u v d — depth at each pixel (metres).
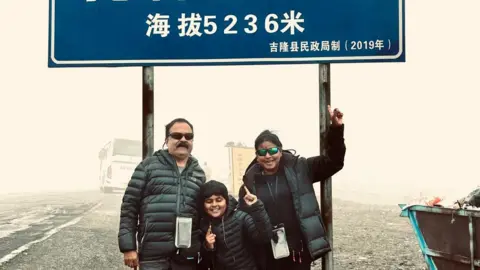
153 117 4.93
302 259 4.06
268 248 4.15
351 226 11.89
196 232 3.83
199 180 3.90
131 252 3.73
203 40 4.84
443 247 4.09
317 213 4.07
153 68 4.93
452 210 3.93
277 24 4.80
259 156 4.03
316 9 4.78
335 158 4.04
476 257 3.72
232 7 4.83
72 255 8.61
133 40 4.88
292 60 4.78
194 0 4.85
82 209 17.44
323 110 4.86
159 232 3.71
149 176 3.79
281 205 4.05
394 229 11.44
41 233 11.16
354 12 4.75
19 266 7.77
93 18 4.89
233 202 3.92
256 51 4.81
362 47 4.74
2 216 15.12
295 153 4.25
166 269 3.73
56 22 4.88
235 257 3.86
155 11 4.87
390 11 4.74
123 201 3.79
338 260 8.09
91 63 4.87
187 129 3.84
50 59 4.88
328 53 4.76
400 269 7.45
